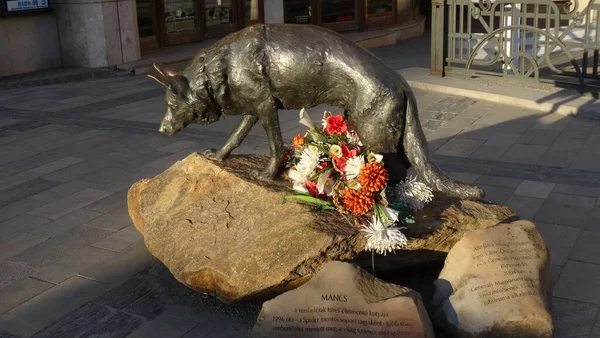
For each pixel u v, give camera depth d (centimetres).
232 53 440
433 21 1102
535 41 998
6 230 568
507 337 378
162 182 507
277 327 372
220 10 1540
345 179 425
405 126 443
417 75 1134
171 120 461
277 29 443
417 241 429
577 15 942
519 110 916
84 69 1281
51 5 1279
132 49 1332
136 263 504
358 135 445
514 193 613
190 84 446
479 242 409
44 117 967
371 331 364
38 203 629
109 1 1277
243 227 436
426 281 459
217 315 430
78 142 831
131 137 847
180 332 411
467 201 457
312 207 430
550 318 375
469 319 380
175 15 1462
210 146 798
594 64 940
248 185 462
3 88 1176
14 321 426
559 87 996
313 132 455
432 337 366
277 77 435
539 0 971
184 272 435
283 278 401
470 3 1055
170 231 464
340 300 376
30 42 1265
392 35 1692
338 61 430
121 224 576
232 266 414
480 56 1283
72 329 417
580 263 477
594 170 666
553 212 567
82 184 678
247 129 499
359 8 1689
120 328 417
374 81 425
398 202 429
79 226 573
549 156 716
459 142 779
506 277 391
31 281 478
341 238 404
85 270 493
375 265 440
